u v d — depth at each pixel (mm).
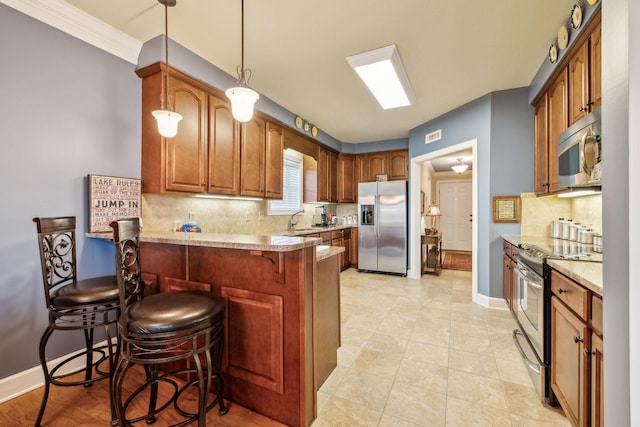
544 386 1644
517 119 3086
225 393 1649
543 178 2699
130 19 1988
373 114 3963
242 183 3004
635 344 722
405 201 4871
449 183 8016
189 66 2361
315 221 5617
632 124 725
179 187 2354
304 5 1845
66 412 1565
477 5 1852
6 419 1519
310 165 5008
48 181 1849
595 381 1170
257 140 3244
